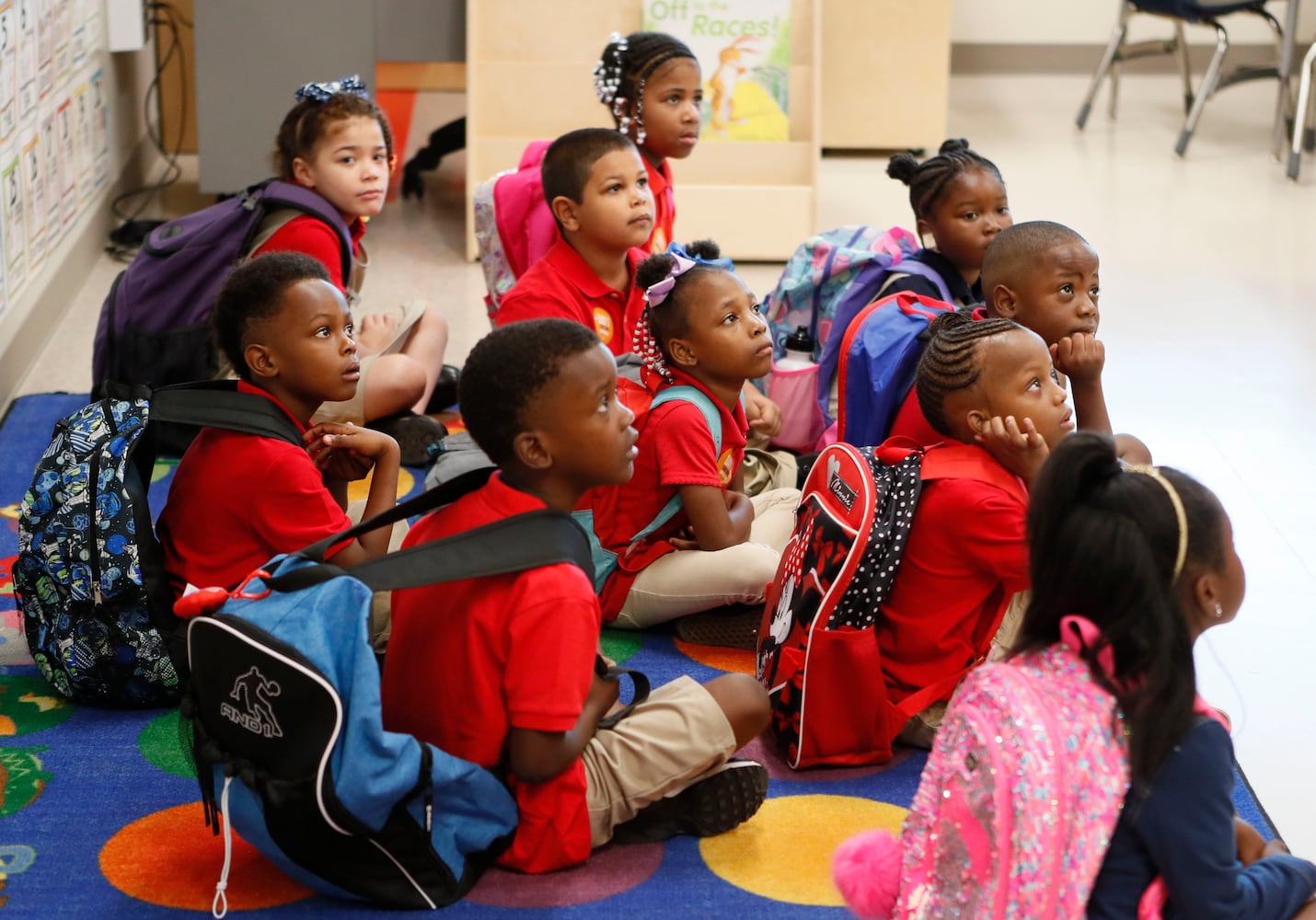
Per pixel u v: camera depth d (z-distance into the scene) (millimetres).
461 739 1416
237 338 1761
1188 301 3604
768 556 1979
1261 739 1854
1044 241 2018
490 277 2857
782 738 1737
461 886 1454
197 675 1380
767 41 3869
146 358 2531
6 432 2668
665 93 2646
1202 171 4816
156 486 2439
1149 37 6113
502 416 1418
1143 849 1149
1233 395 3027
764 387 2604
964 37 6137
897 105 4867
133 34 3857
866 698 1680
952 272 2404
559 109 3953
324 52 3869
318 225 2467
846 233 2697
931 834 1194
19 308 2947
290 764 1329
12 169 2881
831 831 1602
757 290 3684
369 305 3467
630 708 1550
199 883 1488
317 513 1727
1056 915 1133
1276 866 1225
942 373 1697
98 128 3756
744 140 3895
